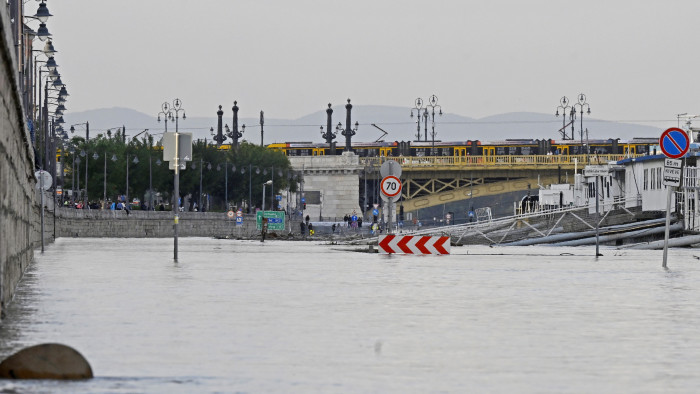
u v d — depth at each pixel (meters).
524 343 47.50
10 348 44.06
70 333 50.03
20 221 86.75
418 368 40.12
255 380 37.06
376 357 42.91
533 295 74.81
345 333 50.88
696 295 74.81
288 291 77.81
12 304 65.12
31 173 127.31
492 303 67.88
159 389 34.84
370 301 69.06
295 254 164.25
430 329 52.75
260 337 49.06
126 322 54.94
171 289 79.19
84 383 35.62
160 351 44.16
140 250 183.38
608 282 89.81
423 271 107.94
